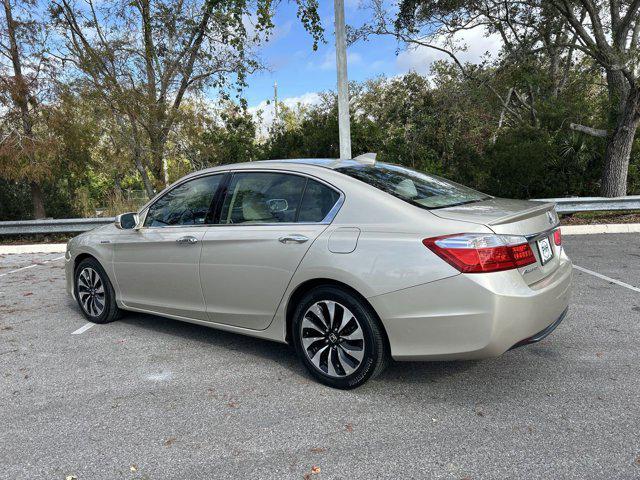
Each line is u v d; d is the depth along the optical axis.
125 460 2.74
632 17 13.13
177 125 13.42
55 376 3.90
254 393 3.49
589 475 2.45
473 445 2.75
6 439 2.99
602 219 11.43
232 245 3.86
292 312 3.70
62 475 2.62
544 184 14.27
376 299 3.12
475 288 2.88
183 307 4.34
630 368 3.65
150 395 3.52
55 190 14.84
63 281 7.55
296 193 3.71
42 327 5.20
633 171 14.23
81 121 12.70
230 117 15.40
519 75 17.94
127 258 4.74
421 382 3.57
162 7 12.48
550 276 3.34
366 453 2.72
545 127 15.27
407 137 16.91
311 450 2.77
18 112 12.09
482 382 3.53
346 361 3.40
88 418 3.22
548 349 4.09
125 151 13.39
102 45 12.30
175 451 2.81
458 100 16.86
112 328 5.07
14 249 10.74
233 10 12.30
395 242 3.11
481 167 14.85
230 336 4.73
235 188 4.08
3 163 12.02
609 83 13.56
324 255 3.34
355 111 28.62
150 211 4.67
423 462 2.61
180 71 13.03
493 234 2.93
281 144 16.30
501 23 17.11
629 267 6.87
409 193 3.50
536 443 2.75
